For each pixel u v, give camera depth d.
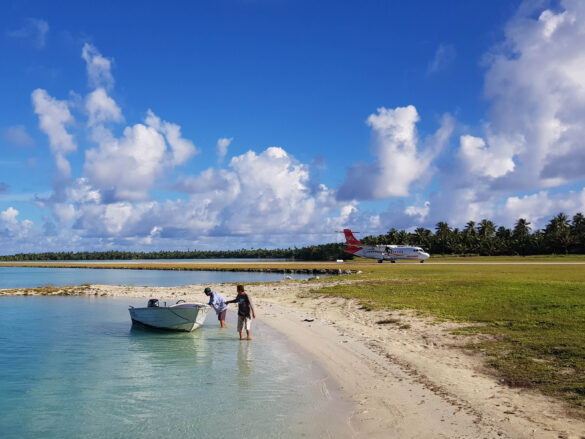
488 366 11.77
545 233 137.88
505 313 18.05
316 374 12.35
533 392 9.56
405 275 41.34
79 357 15.45
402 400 9.71
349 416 8.95
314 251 170.25
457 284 29.03
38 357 15.50
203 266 101.00
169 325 20.47
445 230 155.25
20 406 10.23
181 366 13.84
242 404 9.98
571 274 37.91
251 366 13.54
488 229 155.38
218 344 17.23
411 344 15.03
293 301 29.20
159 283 58.38
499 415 8.46
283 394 10.64
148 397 10.72
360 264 80.75
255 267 87.56
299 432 8.23
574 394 9.18
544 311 17.50
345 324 19.81
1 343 18.14
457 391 10.04
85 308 30.19
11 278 72.88
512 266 55.62
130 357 15.34
